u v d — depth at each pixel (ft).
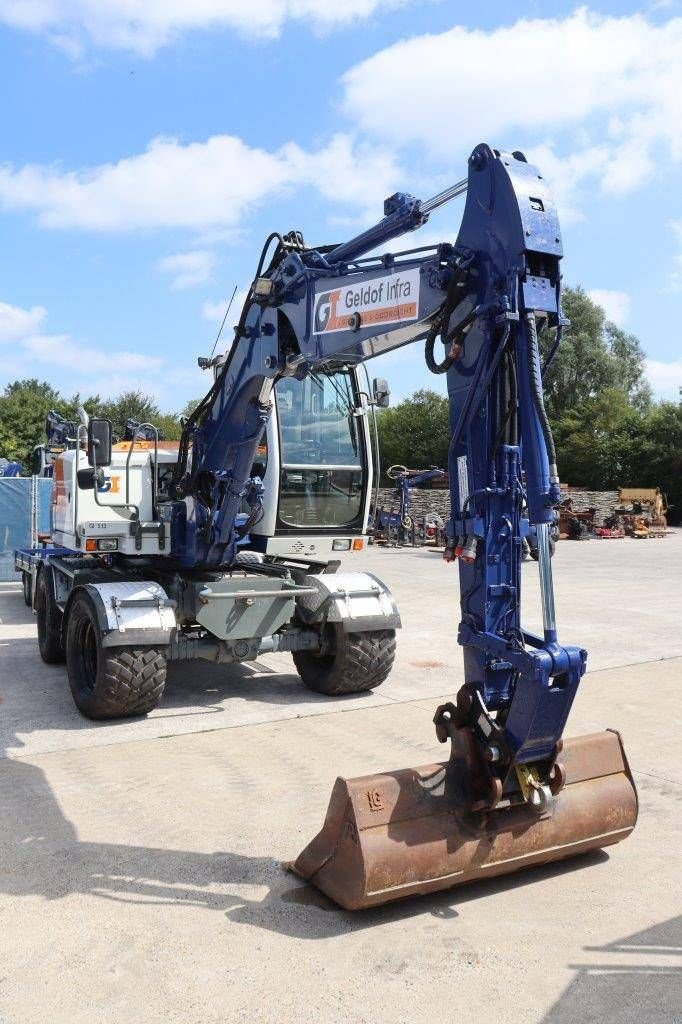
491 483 11.08
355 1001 8.75
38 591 25.82
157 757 16.43
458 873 10.70
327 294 14.66
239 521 21.21
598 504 102.78
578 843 11.67
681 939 10.06
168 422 139.64
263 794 14.47
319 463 21.90
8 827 13.05
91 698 18.49
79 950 9.64
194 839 12.66
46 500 43.62
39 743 17.25
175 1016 8.46
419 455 154.61
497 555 11.20
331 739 17.66
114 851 12.23
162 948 9.70
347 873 10.41
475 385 11.00
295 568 22.86
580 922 10.44
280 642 20.51
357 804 10.48
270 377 17.33
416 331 12.67
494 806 10.70
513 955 9.66
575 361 154.71
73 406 150.30
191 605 20.16
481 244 10.87
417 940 9.98
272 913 10.53
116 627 17.99
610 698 21.30
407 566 57.31
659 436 124.36
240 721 18.90
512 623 11.24
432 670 24.43
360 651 20.58
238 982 9.07
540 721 10.36
